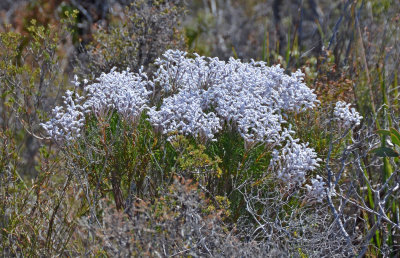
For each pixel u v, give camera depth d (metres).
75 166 3.26
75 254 3.30
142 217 2.68
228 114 3.32
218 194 3.33
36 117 4.06
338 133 3.72
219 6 9.54
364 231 3.62
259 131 3.19
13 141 3.77
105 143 3.29
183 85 3.69
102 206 3.44
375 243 3.59
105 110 3.50
